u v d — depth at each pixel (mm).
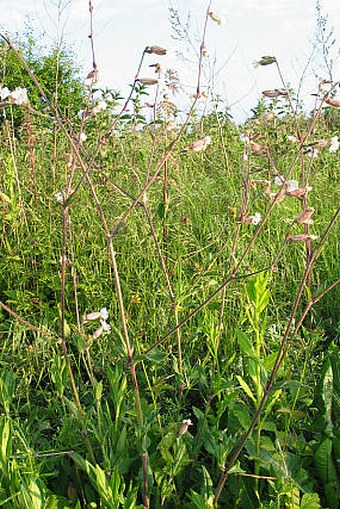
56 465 2914
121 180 5945
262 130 7316
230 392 3170
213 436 2863
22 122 6504
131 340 3713
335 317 4574
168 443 2578
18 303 4289
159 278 4602
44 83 9055
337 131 7496
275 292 4613
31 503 2291
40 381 3760
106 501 2396
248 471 2801
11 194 4922
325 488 2754
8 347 3965
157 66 2967
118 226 2477
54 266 4863
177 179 6238
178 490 2824
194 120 7926
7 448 2500
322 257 5246
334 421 3111
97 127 5969
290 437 2885
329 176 6953
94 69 2998
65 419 2990
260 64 3387
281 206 5777
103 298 4367
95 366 3750
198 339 3992
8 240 5098
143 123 6785
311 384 3432
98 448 2914
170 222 5312
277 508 2518
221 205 6117
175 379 3607
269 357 2799
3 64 6195
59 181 5688
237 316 4152
